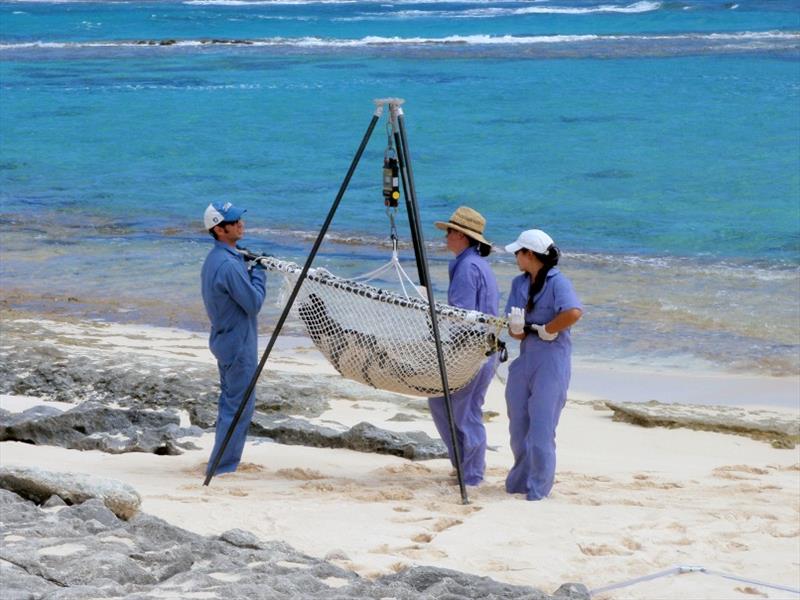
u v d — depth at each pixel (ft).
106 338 56.65
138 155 121.39
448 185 104.78
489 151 121.90
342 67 199.82
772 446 42.60
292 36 270.46
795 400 48.65
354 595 16.69
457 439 31.30
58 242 82.79
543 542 24.44
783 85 166.40
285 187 104.47
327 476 32.22
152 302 66.08
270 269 31.55
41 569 15.87
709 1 315.58
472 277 30.81
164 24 303.68
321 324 30.91
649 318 62.03
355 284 30.58
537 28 281.13
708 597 20.92
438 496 29.55
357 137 131.85
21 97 165.99
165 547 18.51
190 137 132.46
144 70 199.21
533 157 118.21
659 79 176.45
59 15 331.36
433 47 234.79
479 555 23.11
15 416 36.22
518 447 30.45
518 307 30.27
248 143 128.67
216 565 17.34
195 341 56.95
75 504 21.79
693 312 63.26
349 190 103.09
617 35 254.68
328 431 38.01
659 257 77.36
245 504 26.68
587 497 30.14
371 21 307.37
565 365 29.78
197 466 32.83
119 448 35.17
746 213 91.56
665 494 31.68
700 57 204.54
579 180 106.32
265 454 35.35
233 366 31.53
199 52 230.07
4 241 83.05
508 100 158.30
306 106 154.71
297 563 18.80
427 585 18.85
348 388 45.70
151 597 14.79
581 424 44.78
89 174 111.04
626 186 103.55
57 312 63.46
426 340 29.86
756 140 125.59
